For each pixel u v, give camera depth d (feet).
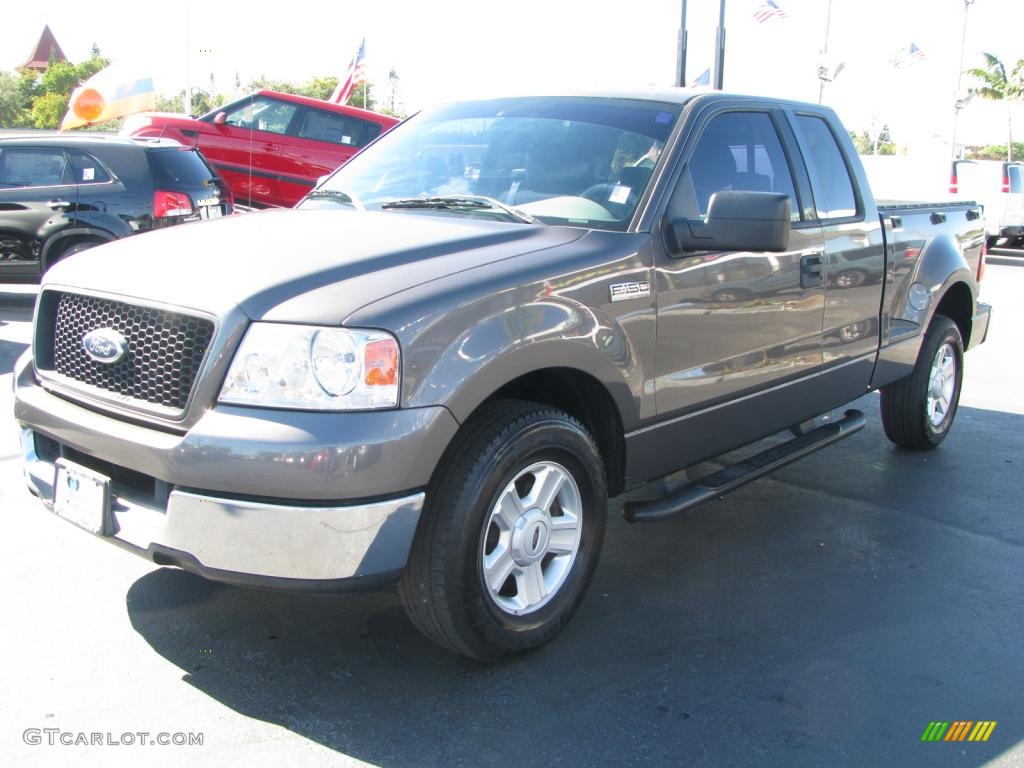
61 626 11.32
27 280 31.78
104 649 10.84
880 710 10.09
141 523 9.55
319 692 10.13
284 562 9.01
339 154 47.70
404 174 13.83
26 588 12.23
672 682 10.52
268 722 9.59
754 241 11.18
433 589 9.73
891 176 70.03
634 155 12.53
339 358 8.94
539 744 9.34
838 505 16.38
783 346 14.03
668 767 9.04
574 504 11.09
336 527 8.95
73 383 10.48
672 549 14.33
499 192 12.76
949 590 13.10
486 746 9.29
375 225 11.51
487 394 9.73
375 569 9.20
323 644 11.10
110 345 9.90
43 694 9.95
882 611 12.41
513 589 10.78
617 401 11.34
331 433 8.83
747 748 9.36
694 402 12.60
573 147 12.94
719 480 13.50
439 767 8.96
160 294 9.64
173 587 12.37
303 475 8.77
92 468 10.30
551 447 10.48
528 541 10.53
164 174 32.83
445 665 10.72
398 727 9.55
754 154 13.98
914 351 17.92
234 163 46.57
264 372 9.00
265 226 11.60
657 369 11.87
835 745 9.45
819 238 14.61
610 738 9.46
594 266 10.96
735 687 10.46
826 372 15.24
